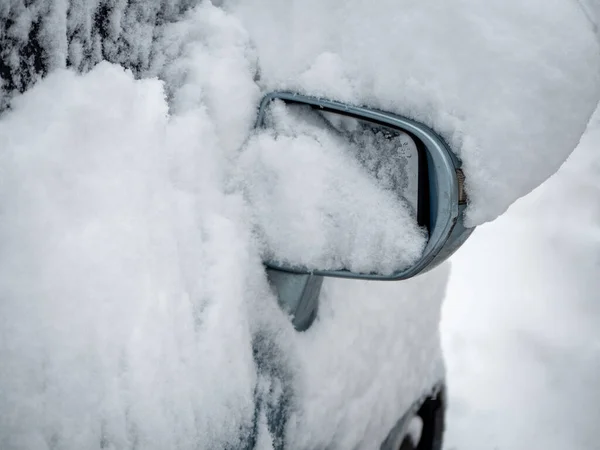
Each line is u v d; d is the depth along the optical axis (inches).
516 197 38.6
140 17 40.4
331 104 42.0
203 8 44.5
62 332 30.1
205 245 40.7
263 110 44.8
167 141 39.6
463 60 38.3
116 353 32.2
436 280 76.8
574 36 38.3
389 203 41.4
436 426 90.4
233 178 44.3
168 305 35.7
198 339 38.5
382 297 63.2
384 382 65.5
